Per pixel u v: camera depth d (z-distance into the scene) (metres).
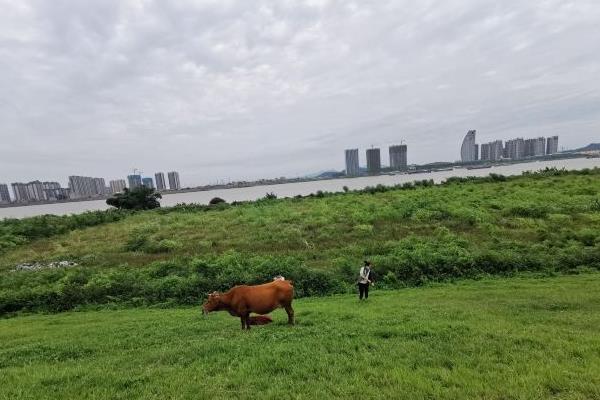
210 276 20.05
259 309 10.73
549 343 7.98
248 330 10.64
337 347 8.30
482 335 8.73
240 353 8.20
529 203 33.41
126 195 61.47
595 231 23.97
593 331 9.18
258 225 36.16
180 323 12.75
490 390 5.89
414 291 16.95
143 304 18.02
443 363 7.16
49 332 13.29
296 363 7.39
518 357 7.20
